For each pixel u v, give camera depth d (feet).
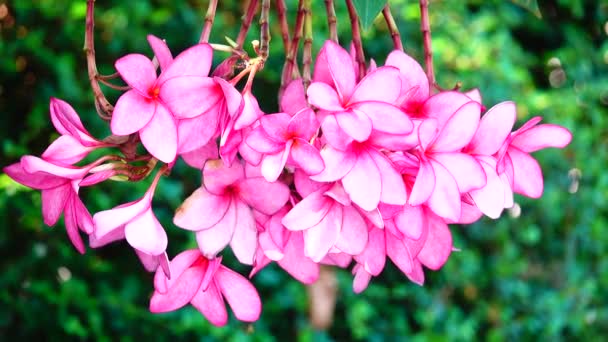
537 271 9.14
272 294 7.73
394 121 2.44
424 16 2.77
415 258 2.72
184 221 2.52
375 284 8.13
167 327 7.32
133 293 7.36
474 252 8.44
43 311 7.02
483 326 8.80
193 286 2.63
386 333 8.18
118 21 7.04
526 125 2.71
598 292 9.36
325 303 7.75
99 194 6.64
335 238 2.55
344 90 2.49
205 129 2.47
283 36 2.89
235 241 2.55
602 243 9.23
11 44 6.85
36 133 6.93
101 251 7.31
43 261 7.02
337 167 2.45
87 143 2.57
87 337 7.32
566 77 9.51
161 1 7.26
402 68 2.60
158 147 2.44
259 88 7.32
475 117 2.52
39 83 6.97
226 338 7.41
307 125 2.44
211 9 2.57
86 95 6.77
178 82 2.44
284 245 2.64
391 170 2.47
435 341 8.19
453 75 8.16
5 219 6.85
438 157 2.53
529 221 8.79
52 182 2.56
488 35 8.82
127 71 2.43
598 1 9.43
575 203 9.07
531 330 8.83
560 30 9.53
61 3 6.95
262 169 2.44
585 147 8.96
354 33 2.73
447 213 2.52
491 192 2.58
